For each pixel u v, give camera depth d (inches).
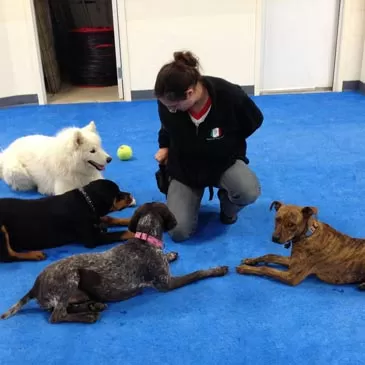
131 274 99.5
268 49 269.3
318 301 101.1
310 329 93.5
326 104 248.8
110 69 297.1
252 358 87.0
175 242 126.0
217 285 107.7
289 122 221.5
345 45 266.5
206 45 262.7
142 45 261.0
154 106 255.4
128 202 128.4
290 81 277.7
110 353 89.4
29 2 247.4
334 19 265.9
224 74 268.5
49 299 96.1
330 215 136.0
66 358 88.5
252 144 194.7
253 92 272.4
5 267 116.9
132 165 176.9
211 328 94.7
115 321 97.5
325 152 184.1
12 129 222.2
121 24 255.3
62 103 266.4
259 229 131.3
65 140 140.6
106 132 214.8
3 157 159.8
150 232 101.3
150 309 100.7
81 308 99.7
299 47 270.5
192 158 122.1
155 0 252.5
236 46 263.4
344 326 94.0
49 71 281.1
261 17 257.9
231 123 117.6
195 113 113.6
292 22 264.7
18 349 90.8
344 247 103.0
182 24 258.1
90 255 98.7
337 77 273.3
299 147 190.2
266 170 169.3
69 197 122.3
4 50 252.5
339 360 86.0
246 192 121.3
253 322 95.9
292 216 100.5
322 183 157.4
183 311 99.8
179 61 104.0
